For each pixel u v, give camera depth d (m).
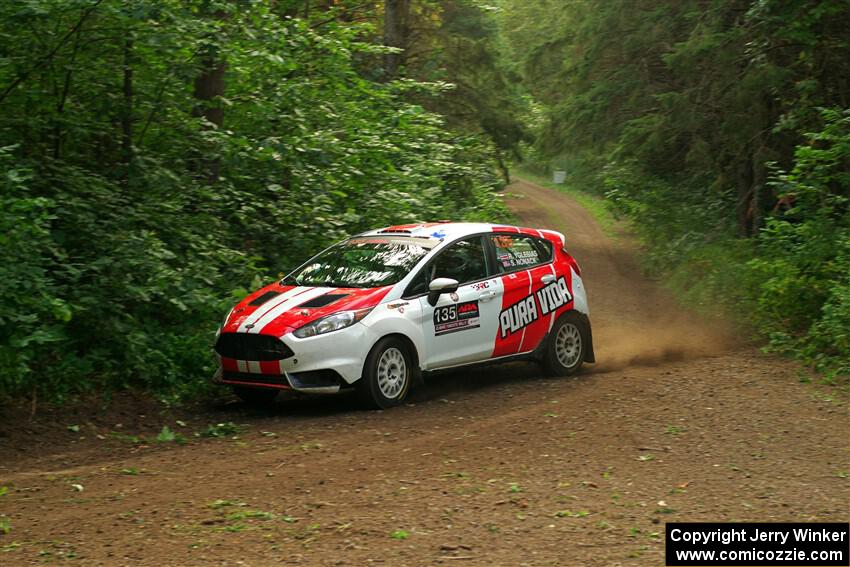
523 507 5.87
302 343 8.68
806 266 13.22
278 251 12.61
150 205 10.91
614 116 24.67
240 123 13.19
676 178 25.55
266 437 8.06
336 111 14.02
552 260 10.92
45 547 5.26
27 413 8.48
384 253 9.87
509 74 29.91
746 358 11.76
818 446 7.48
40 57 10.05
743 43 17.55
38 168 10.20
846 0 15.74
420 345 9.36
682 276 20.23
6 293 7.85
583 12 25.67
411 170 15.34
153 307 10.25
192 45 10.98
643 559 4.95
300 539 5.31
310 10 17.64
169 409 9.18
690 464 6.94
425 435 7.96
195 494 6.32
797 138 18.05
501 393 9.78
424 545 5.17
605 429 8.02
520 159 31.34
